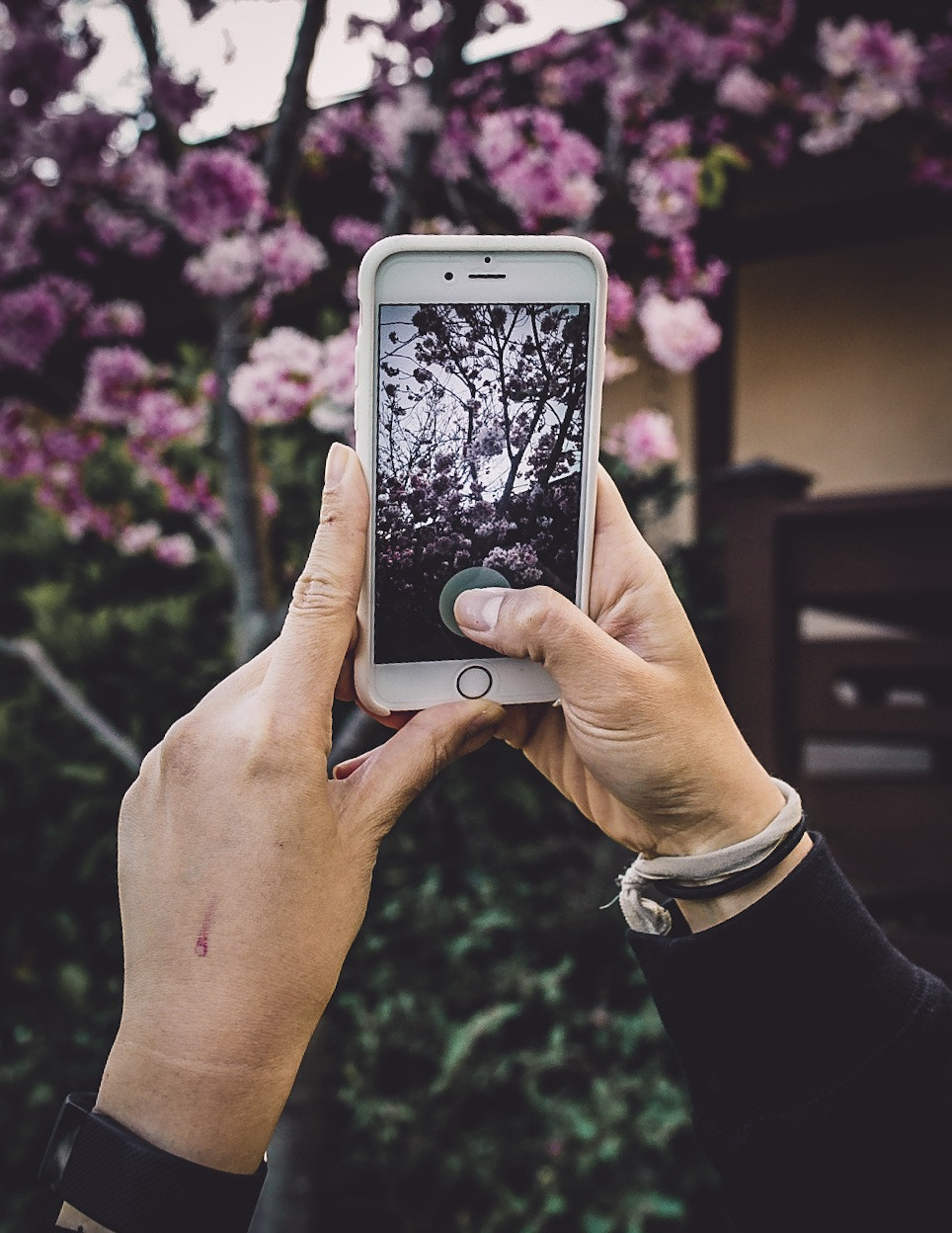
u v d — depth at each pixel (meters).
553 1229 2.70
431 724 0.95
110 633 4.18
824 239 5.22
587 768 0.99
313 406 2.96
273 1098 0.78
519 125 3.03
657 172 3.10
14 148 2.87
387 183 3.08
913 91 3.31
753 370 5.36
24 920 3.91
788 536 3.54
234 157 2.63
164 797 0.83
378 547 1.05
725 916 0.91
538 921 3.32
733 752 0.93
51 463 3.84
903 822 3.51
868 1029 0.83
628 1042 2.95
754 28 3.20
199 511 3.51
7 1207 3.09
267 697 0.85
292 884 0.80
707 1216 2.77
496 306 1.06
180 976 0.78
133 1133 0.75
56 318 3.36
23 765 4.09
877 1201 0.81
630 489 3.88
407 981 3.17
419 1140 2.85
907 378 5.06
